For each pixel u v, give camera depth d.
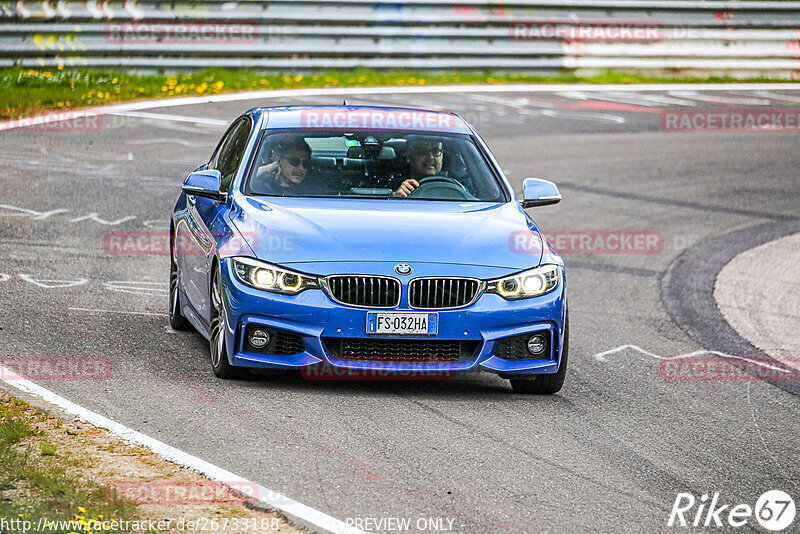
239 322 13.70
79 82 41.84
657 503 10.88
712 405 14.88
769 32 56.38
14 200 25.80
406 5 49.25
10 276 19.39
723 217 30.12
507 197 15.99
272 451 11.55
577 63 53.69
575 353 17.42
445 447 12.10
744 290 22.89
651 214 29.88
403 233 14.23
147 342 16.00
